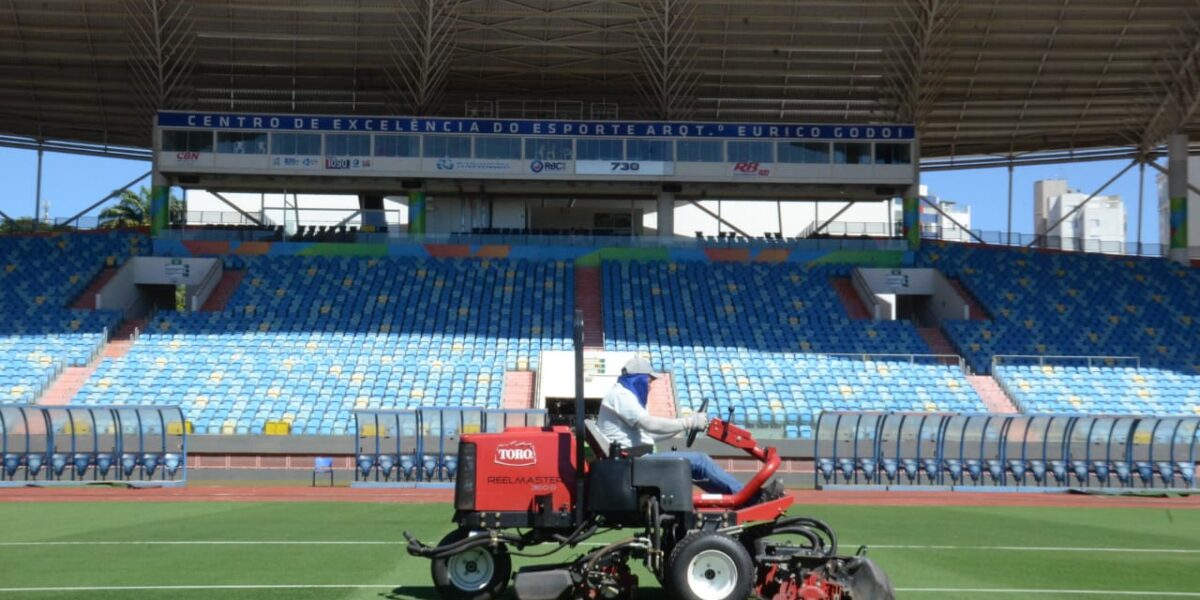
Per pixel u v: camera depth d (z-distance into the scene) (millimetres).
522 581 10836
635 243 51031
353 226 52312
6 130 52344
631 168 49094
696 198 52469
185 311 46188
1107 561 15406
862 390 41500
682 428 11164
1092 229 109750
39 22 43844
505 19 44156
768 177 49250
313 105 50281
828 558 10961
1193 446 32062
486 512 11086
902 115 50375
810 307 48062
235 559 14828
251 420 37906
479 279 49312
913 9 43000
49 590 12195
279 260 50062
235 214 60969
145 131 52531
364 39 45219
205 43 45562
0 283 47656
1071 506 26797
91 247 50594
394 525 19906
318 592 12094
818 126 49312
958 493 31156
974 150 54406
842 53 46281
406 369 42031
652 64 46625
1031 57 45656
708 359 43594
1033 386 42375
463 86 49656
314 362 42406
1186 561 15484
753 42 45531
